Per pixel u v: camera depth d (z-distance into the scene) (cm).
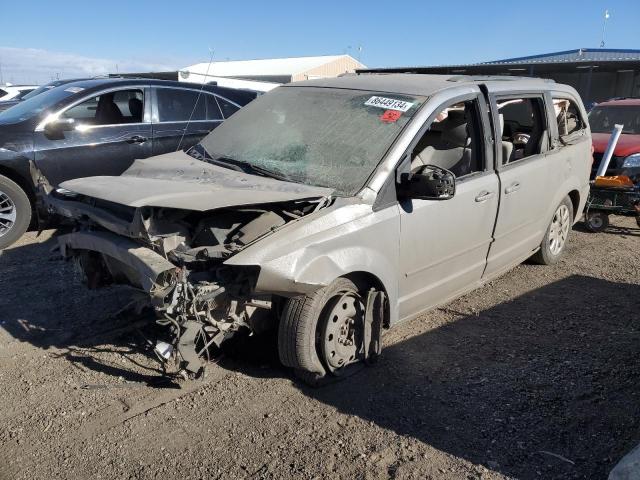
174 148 734
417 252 384
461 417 328
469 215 418
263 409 333
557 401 344
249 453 296
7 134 624
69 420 321
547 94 519
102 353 395
